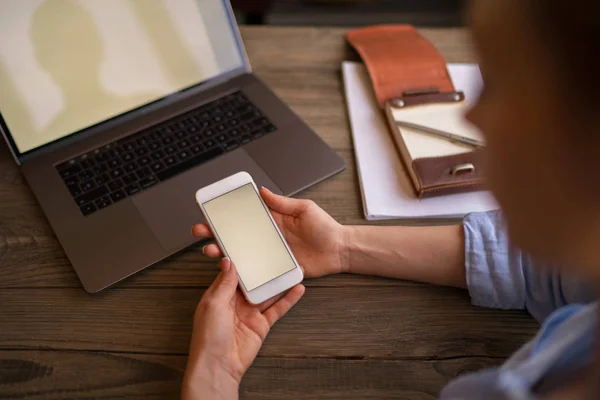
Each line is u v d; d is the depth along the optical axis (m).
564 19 0.24
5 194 0.69
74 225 0.65
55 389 0.53
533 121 0.27
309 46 0.89
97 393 0.53
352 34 0.89
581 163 0.27
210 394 0.51
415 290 0.61
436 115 0.74
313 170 0.71
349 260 0.62
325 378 0.54
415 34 0.88
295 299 0.59
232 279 0.57
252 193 0.63
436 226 0.63
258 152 0.73
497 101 0.29
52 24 0.68
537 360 0.38
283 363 0.55
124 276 0.61
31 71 0.69
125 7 0.71
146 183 0.69
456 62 0.87
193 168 0.71
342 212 0.68
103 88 0.74
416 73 0.81
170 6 0.74
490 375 0.39
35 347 0.56
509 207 0.33
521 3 0.25
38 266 0.62
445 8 1.96
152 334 0.57
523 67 0.27
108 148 0.73
